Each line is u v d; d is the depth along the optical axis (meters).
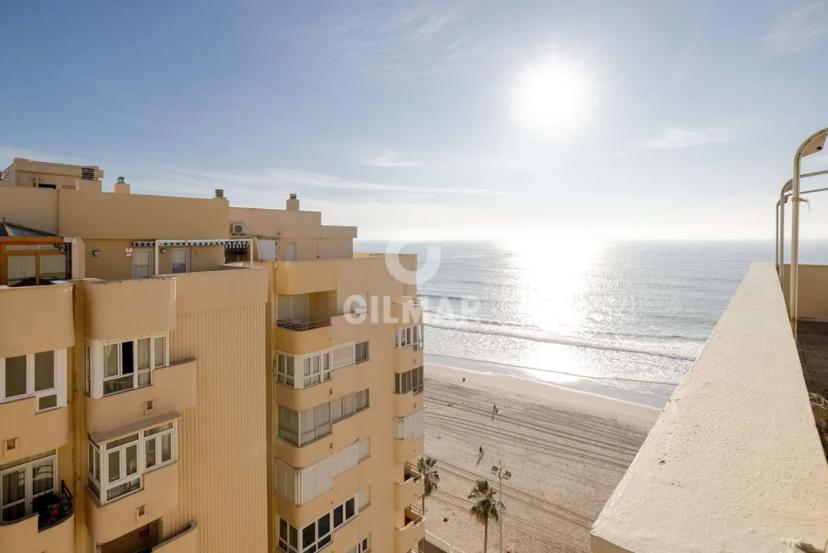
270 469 13.27
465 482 37.38
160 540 9.41
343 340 14.12
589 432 46.34
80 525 8.49
